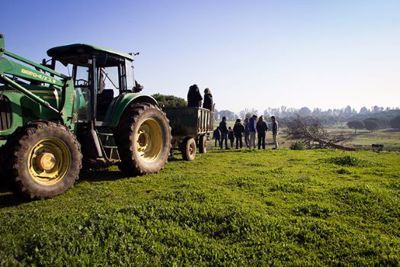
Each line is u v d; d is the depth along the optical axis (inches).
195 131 404.8
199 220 162.1
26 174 198.8
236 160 392.2
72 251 129.7
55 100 248.7
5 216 176.1
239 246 140.0
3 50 209.0
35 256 125.4
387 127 3602.4
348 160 350.6
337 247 137.7
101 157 263.4
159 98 703.1
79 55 283.4
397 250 133.4
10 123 222.7
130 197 212.1
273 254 133.0
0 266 118.8
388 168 319.3
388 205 189.3
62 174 221.8
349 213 180.2
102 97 303.1
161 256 131.5
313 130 1066.7
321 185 240.8
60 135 218.1
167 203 182.7
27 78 225.8
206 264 127.5
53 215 166.7
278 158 413.7
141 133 300.7
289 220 166.1
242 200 198.5
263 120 593.3
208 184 240.7
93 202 201.6
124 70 315.0
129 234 143.3
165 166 341.4
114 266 123.9
